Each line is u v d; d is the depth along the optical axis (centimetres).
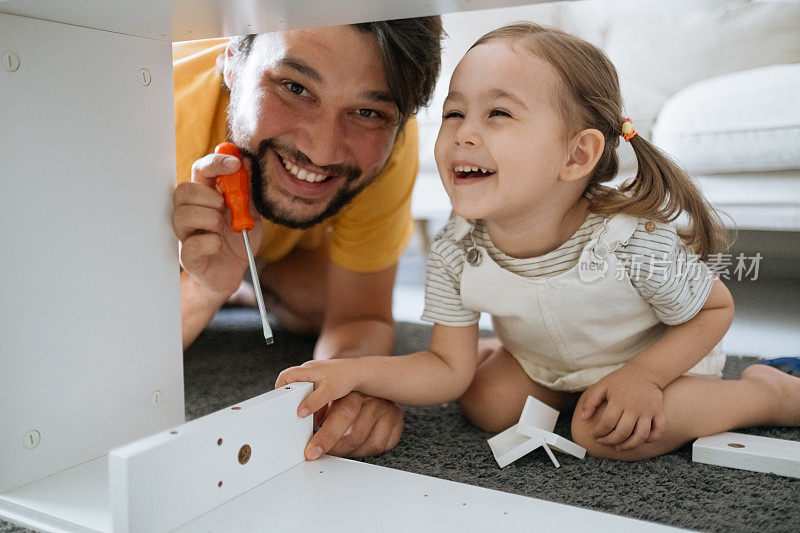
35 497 69
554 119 82
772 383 89
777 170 155
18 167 69
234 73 105
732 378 110
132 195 81
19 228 70
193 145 120
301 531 59
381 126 101
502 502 65
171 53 85
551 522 61
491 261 90
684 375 89
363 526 60
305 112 96
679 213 89
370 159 102
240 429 66
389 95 95
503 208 82
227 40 122
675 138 164
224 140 121
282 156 100
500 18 147
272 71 94
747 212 158
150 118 83
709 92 164
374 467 73
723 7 196
